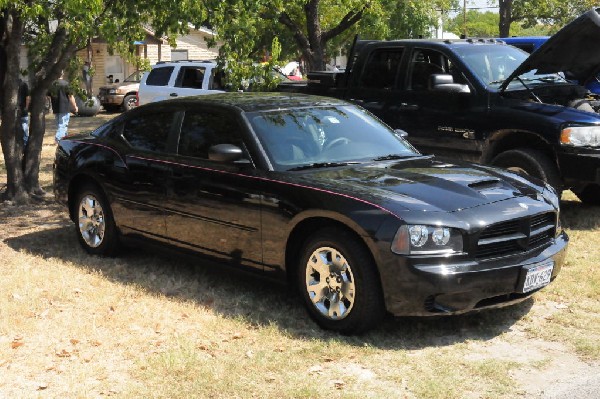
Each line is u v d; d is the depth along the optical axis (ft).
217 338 18.03
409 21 111.65
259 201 19.25
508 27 105.70
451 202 17.71
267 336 17.98
